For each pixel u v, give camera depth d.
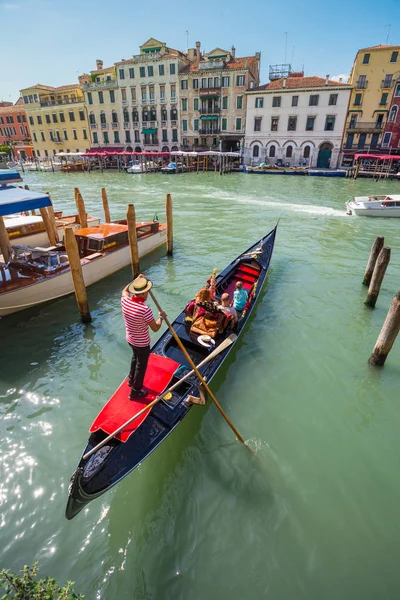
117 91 47.56
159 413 4.39
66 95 52.81
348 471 4.36
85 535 3.60
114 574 3.28
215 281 7.88
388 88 36.66
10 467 4.33
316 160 41.47
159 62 43.97
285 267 10.89
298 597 3.14
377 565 3.40
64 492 4.05
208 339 5.53
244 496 4.01
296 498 4.01
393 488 4.17
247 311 6.96
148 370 5.00
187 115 45.38
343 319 7.79
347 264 11.17
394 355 6.57
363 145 39.56
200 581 3.24
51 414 5.14
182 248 12.73
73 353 6.61
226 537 3.60
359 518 3.82
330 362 6.35
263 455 4.53
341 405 5.40
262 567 3.36
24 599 2.62
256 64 45.38
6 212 7.25
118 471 3.72
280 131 41.72
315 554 3.47
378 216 18.17
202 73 42.47
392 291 9.21
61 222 12.81
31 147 58.41
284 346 6.78
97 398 5.46
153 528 3.66
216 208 20.61
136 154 46.78
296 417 5.16
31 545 3.52
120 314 8.05
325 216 18.48
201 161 45.00
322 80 39.56
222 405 5.31
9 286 7.80
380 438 4.85
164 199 23.69
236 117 43.34
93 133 51.66
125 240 10.79
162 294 8.95
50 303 8.54
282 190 28.20
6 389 5.63
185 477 4.20
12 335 7.20
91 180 36.62
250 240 13.80
